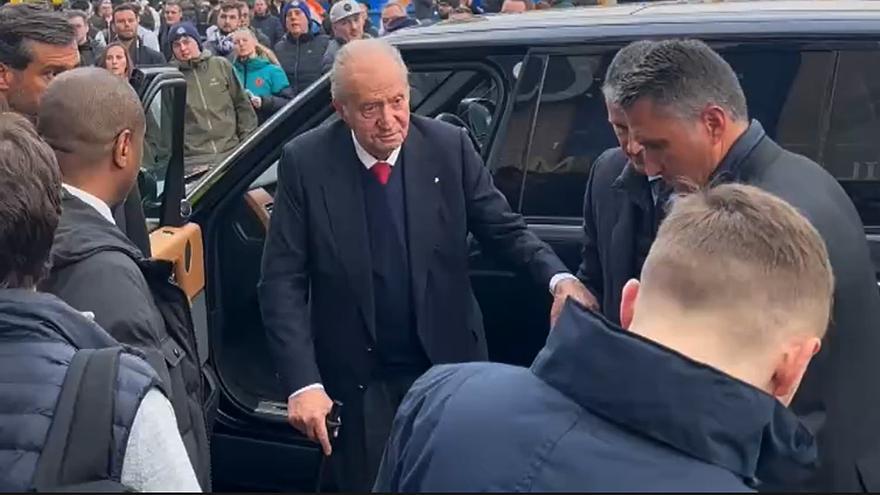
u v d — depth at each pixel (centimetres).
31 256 175
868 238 276
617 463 132
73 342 172
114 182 225
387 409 288
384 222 279
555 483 134
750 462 132
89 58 670
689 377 131
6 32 280
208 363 331
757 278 141
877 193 279
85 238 206
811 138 286
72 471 155
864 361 208
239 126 620
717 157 214
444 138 283
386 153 273
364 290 280
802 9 299
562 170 307
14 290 173
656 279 147
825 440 204
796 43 287
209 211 336
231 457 343
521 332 312
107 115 220
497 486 137
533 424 140
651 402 132
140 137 229
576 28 309
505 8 773
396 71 266
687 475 129
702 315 142
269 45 1040
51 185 177
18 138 176
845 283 203
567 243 302
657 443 133
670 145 214
